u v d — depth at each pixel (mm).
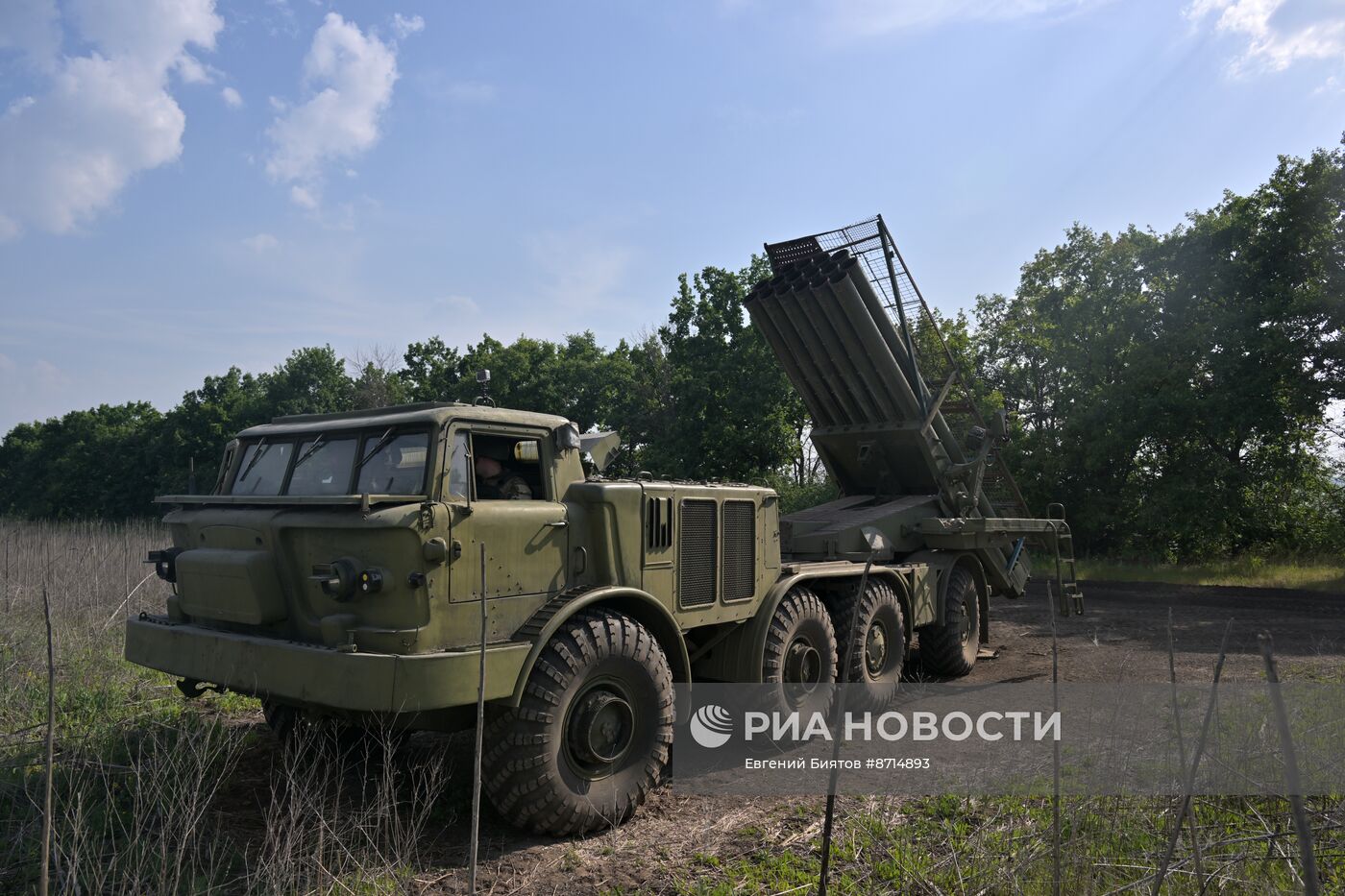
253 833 4383
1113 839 3875
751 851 4234
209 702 6711
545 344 33750
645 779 4770
